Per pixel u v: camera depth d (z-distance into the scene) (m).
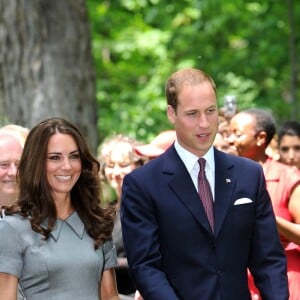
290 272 22.78
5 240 17.91
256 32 60.59
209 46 60.94
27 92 33.59
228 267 18.67
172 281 18.64
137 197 18.86
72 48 34.03
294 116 55.72
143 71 60.53
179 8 60.22
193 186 18.83
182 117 18.56
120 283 24.00
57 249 17.98
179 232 18.61
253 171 19.20
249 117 24.44
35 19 33.56
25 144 18.34
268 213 19.22
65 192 18.27
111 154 25.23
